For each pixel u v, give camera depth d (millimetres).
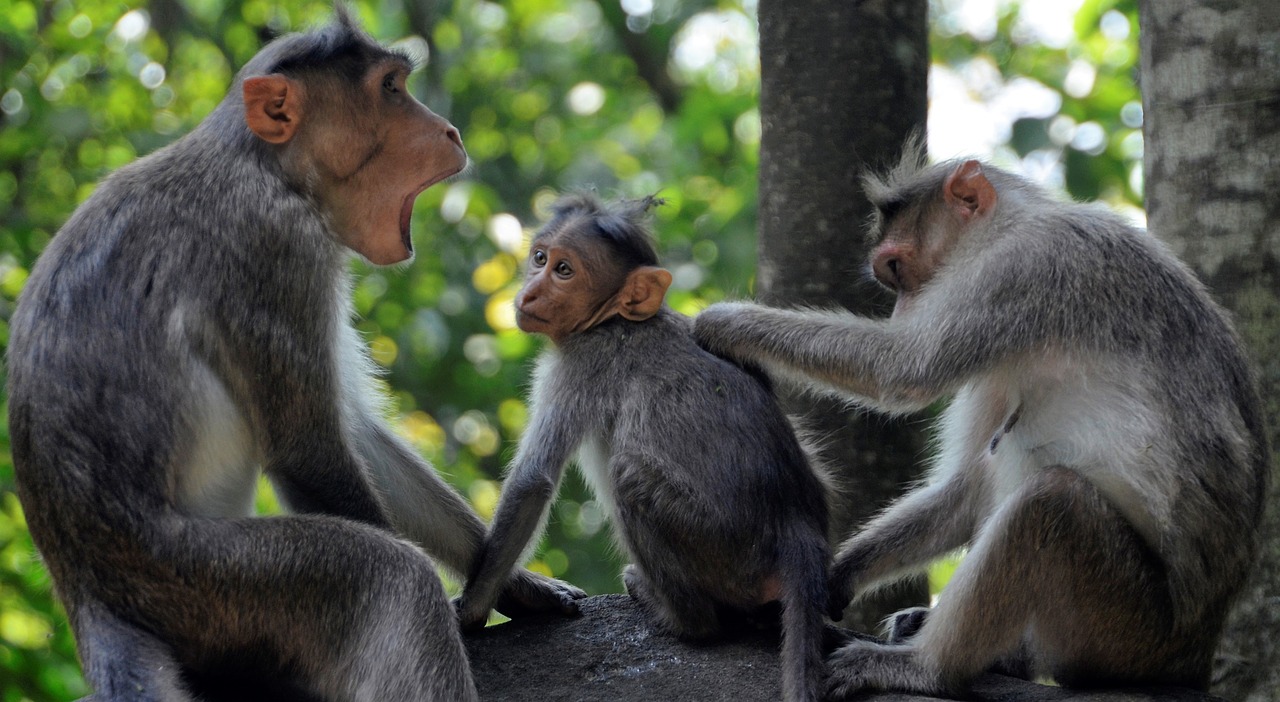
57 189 20984
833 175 11461
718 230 22062
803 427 11500
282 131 9195
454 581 10281
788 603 8805
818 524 9414
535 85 27328
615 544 10117
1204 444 8852
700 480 9117
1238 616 10422
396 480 10141
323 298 9117
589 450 9992
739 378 9664
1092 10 18188
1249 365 9453
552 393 9844
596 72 28188
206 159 9109
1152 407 8906
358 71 9492
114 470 8273
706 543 9039
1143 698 8609
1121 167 17781
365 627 8258
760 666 8953
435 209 23438
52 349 8453
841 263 11422
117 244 8656
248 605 8266
